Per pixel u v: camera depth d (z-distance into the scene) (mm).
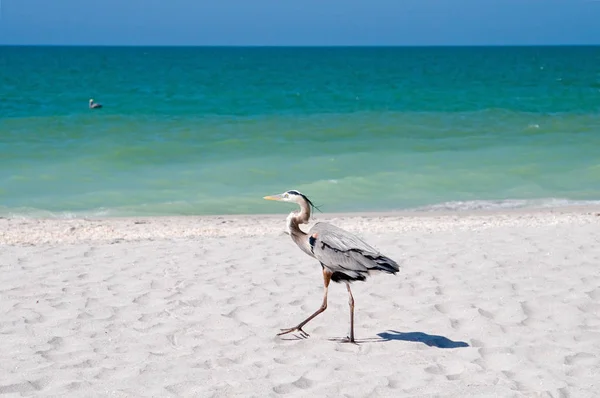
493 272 9531
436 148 23859
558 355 6707
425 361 6555
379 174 19781
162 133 26672
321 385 5953
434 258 10250
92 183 18766
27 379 5988
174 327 7445
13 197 17047
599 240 11266
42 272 9508
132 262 10070
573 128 27953
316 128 28078
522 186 18547
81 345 6898
